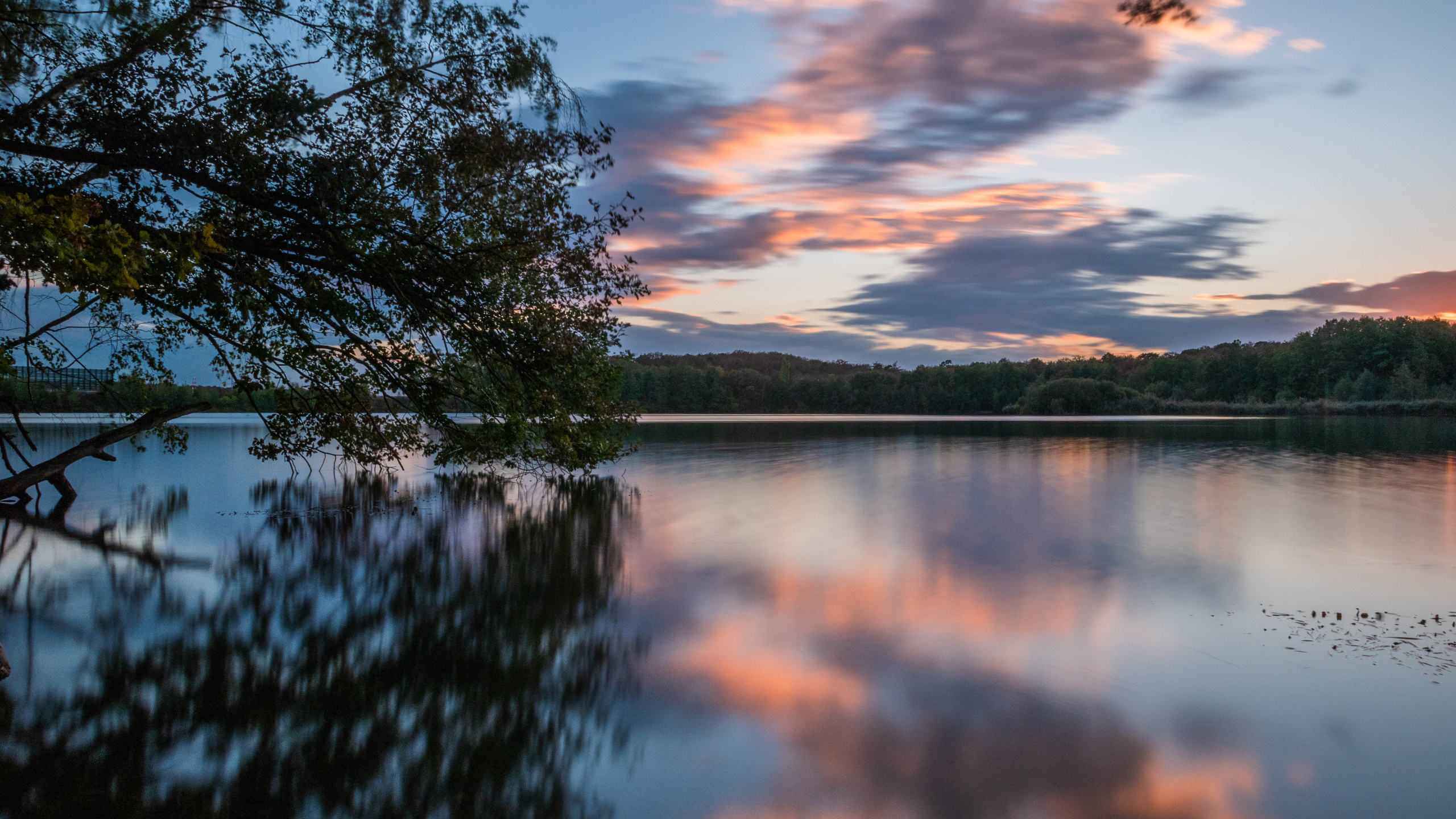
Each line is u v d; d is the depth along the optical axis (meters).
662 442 46.62
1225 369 138.25
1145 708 7.26
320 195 10.05
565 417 13.66
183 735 6.63
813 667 8.35
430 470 27.70
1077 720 7.02
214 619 10.03
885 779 5.95
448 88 10.98
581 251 12.29
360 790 5.76
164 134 9.38
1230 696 7.55
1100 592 11.42
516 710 7.21
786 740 6.62
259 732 6.71
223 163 9.73
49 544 14.85
